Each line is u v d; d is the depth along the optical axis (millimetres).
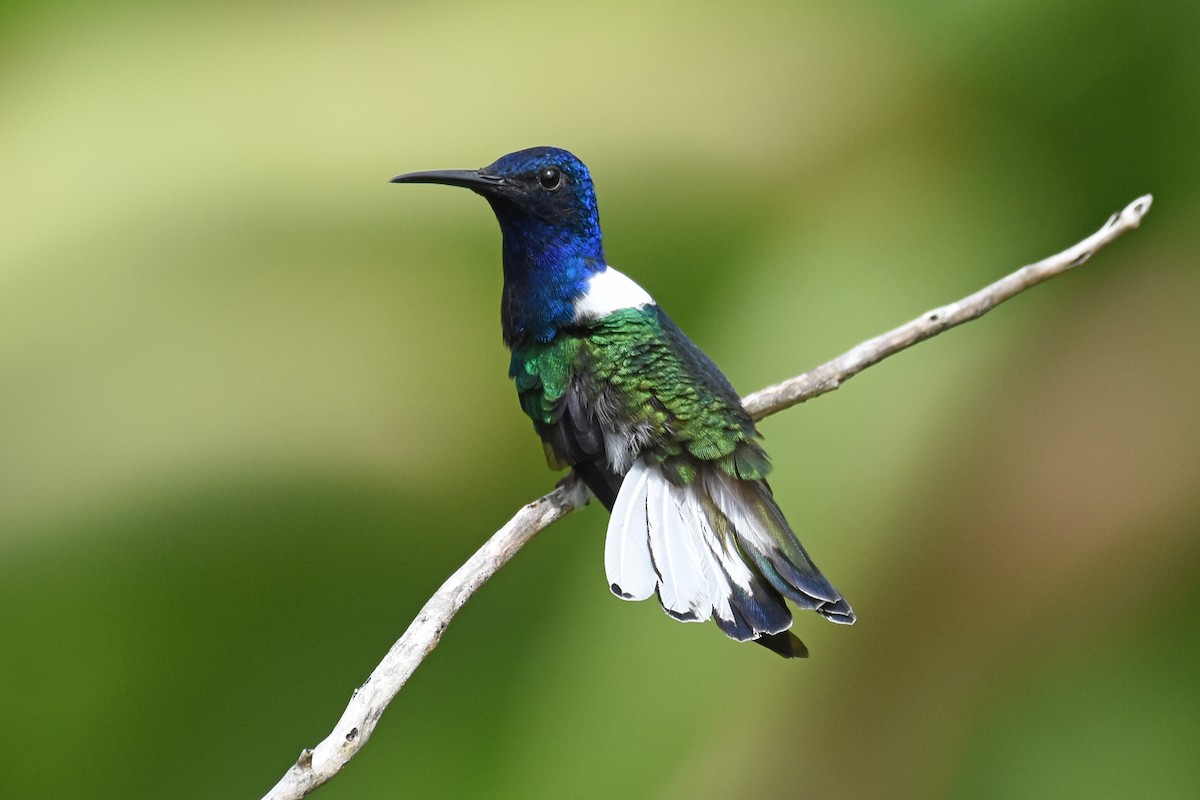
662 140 11578
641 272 11141
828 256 11180
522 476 11203
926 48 12234
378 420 11062
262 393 11000
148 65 12227
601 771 9789
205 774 11531
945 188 11789
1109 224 8719
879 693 10648
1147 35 11938
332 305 11305
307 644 11531
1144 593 10898
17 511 11070
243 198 11328
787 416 10867
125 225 11180
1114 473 11000
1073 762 11109
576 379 8273
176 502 11172
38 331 11211
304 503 11188
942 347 11203
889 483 10805
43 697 11508
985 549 10875
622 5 12289
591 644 10219
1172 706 11000
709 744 9867
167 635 11469
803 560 7473
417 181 8688
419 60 11969
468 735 10656
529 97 11773
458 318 11336
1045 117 12109
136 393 11023
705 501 7730
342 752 6141
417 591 11320
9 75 12461
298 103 11969
